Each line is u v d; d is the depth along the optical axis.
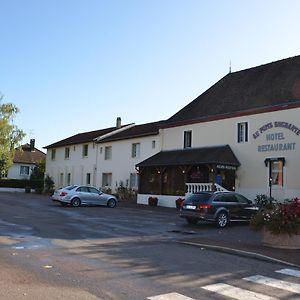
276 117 25.86
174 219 21.53
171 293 7.21
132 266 9.33
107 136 42.66
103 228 16.62
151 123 40.84
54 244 12.09
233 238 14.77
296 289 7.81
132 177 37.78
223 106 30.30
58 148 51.12
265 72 30.69
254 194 26.50
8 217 19.36
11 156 52.38
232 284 8.01
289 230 12.18
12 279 7.74
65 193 28.27
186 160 28.95
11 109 50.12
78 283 7.63
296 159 24.52
